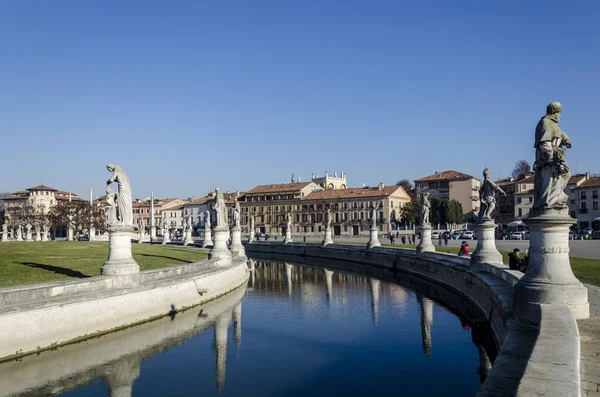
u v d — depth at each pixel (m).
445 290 35.25
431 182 137.62
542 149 12.70
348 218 133.00
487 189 27.97
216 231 37.72
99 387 15.78
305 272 52.19
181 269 29.08
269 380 16.33
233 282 36.94
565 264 12.61
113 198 23.88
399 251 50.22
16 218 135.75
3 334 17.11
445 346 20.22
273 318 26.45
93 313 20.77
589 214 101.50
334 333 22.84
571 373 7.30
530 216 13.15
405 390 15.27
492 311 20.34
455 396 14.70
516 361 9.80
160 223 175.25
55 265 30.44
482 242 27.77
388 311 28.05
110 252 23.86
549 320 10.45
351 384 15.78
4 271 26.58
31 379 16.42
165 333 22.73
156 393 15.20
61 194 168.25
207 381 16.23
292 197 144.88
